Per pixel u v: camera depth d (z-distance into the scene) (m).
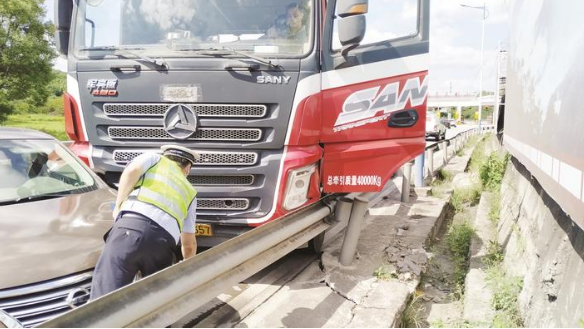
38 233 3.87
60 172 5.14
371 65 5.22
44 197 4.62
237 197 5.10
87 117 5.33
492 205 9.05
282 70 4.97
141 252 3.42
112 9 5.37
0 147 5.19
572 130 3.42
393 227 7.49
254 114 5.02
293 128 4.99
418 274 5.62
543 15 4.97
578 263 3.41
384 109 5.28
